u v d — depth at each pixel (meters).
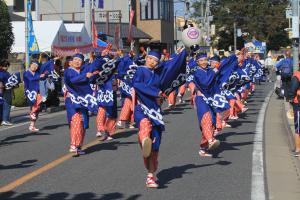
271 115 16.39
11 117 17.05
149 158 7.17
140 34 45.94
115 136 12.16
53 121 15.80
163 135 12.23
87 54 25.59
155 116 7.04
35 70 13.40
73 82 9.55
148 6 51.91
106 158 9.43
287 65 18.61
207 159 9.26
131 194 6.89
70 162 9.09
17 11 42.34
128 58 13.01
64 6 43.31
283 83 18.88
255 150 10.09
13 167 8.75
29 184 7.48
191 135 12.23
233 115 15.12
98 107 11.65
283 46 77.56
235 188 7.18
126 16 46.41
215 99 9.19
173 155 9.65
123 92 13.30
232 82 14.06
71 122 9.68
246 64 16.58
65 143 11.30
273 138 11.64
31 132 13.28
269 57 45.94
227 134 12.27
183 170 8.36
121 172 8.23
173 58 7.27
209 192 6.97
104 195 6.85
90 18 26.33
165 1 53.84
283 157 9.41
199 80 9.02
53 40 23.50
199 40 8.64
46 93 18.00
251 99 22.67
